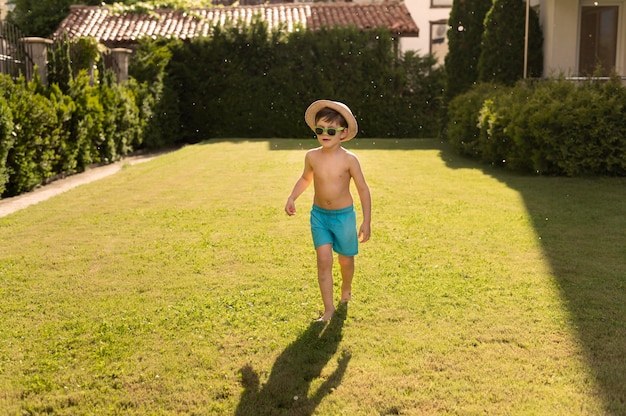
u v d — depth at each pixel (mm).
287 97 19656
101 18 21562
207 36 19766
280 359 3615
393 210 7621
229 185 9617
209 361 3602
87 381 3402
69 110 11469
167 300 4605
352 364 3541
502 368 3453
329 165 4199
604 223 6883
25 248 6078
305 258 5609
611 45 14922
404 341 3830
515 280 4945
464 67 16703
